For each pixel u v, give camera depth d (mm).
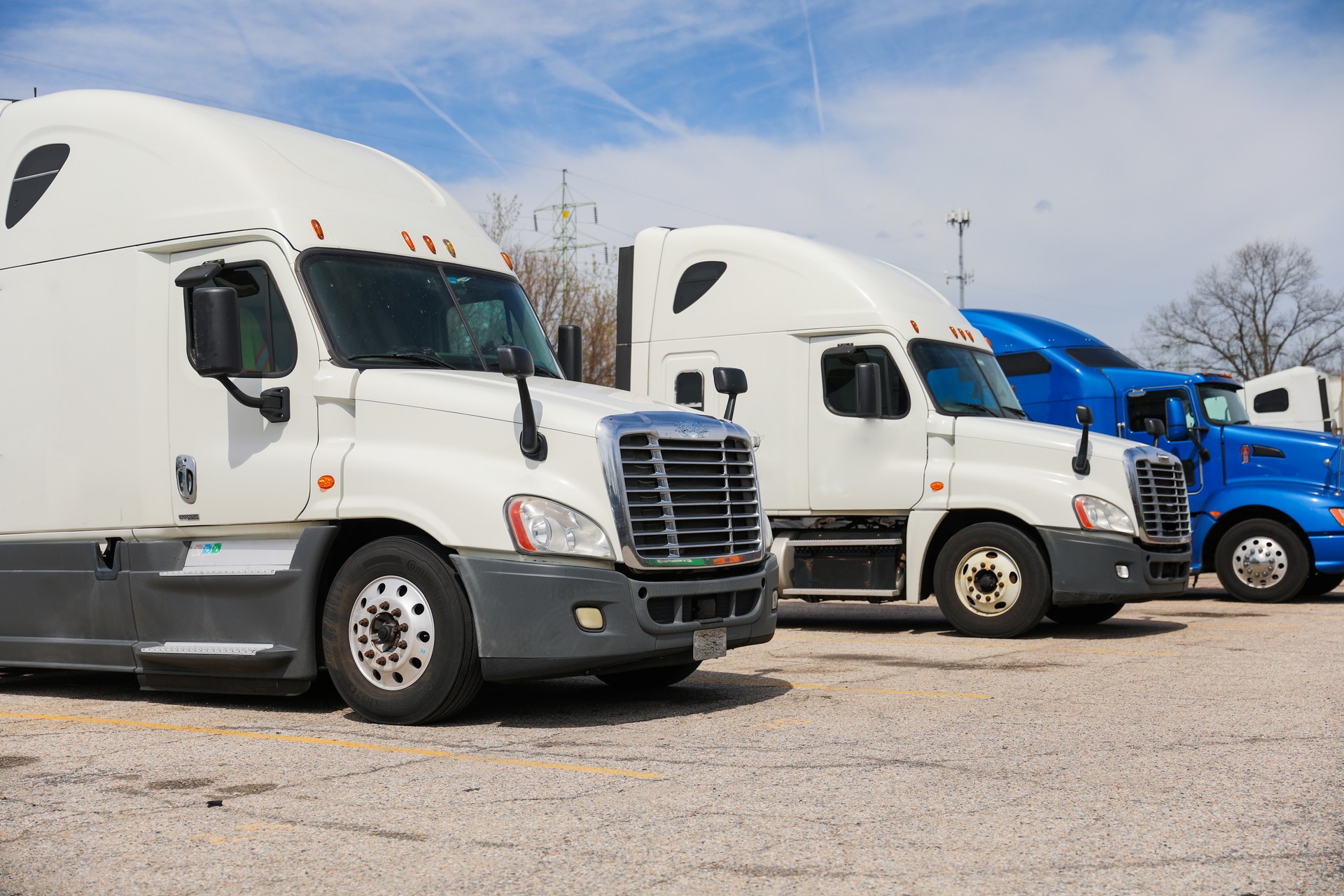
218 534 7180
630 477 6445
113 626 7477
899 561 11422
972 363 11961
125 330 7508
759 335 12062
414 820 4500
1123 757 5469
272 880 3838
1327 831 4250
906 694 7438
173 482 7262
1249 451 14773
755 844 4145
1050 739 5902
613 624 6320
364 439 6766
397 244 7578
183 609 7188
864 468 11469
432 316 7441
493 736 6172
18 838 4344
